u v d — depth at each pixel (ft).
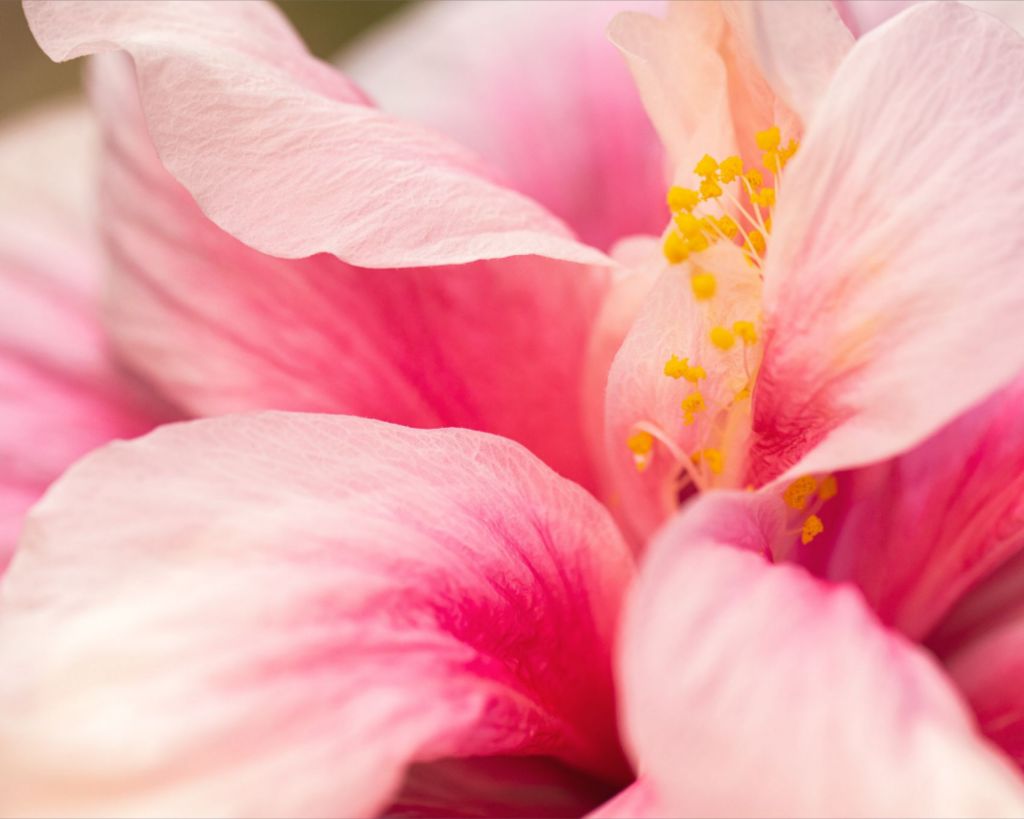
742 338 0.71
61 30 0.73
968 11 0.69
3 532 0.78
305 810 0.63
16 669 0.63
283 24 0.79
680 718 0.62
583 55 0.93
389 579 0.66
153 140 0.72
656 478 0.75
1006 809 0.61
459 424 0.79
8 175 0.88
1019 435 0.75
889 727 0.62
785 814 0.62
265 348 0.79
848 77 0.68
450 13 0.97
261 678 0.64
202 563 0.65
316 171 0.72
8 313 0.84
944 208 0.67
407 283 0.78
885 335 0.67
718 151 0.74
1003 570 0.77
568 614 0.72
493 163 0.92
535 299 0.78
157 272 0.80
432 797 0.75
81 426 0.82
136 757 0.62
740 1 0.70
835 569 0.77
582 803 0.76
